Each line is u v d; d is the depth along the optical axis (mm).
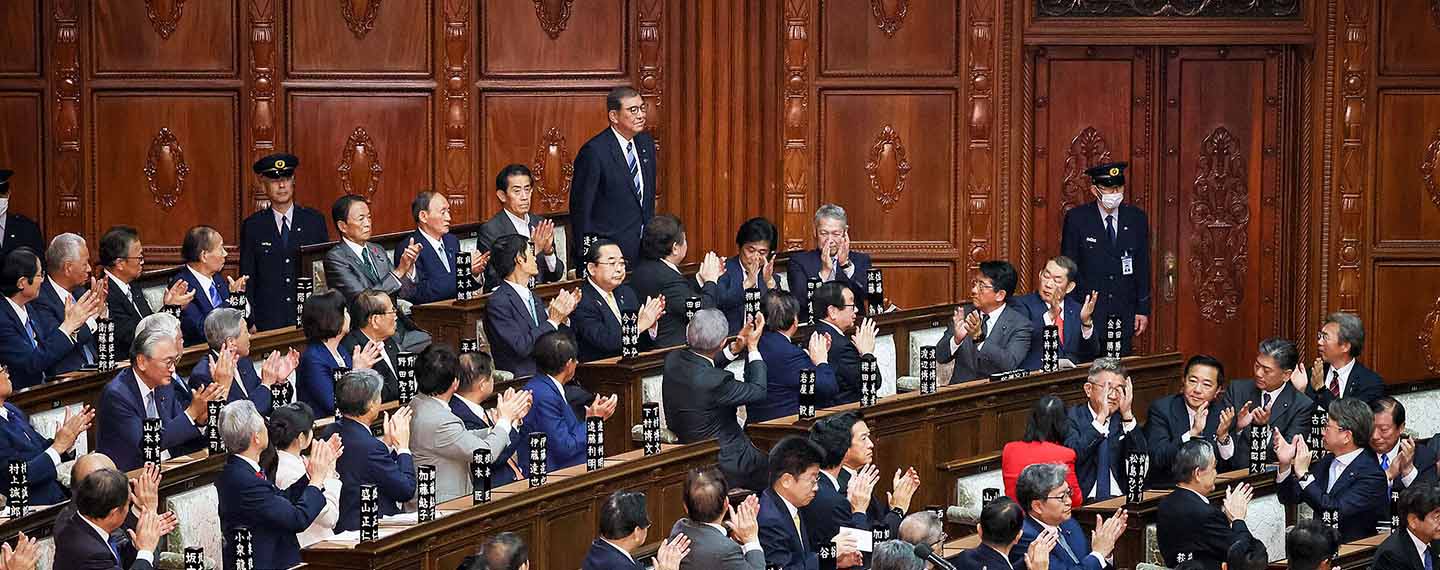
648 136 49438
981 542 33656
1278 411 42438
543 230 47125
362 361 38000
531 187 47969
